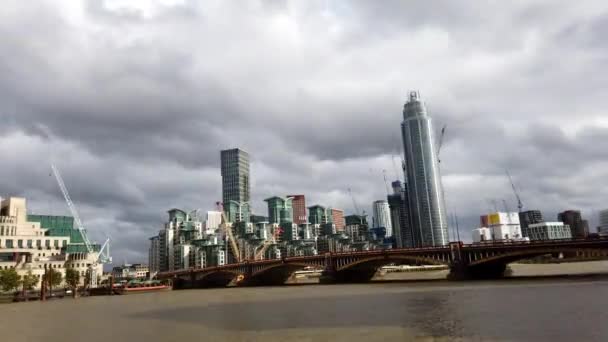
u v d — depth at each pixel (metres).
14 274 199.75
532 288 115.31
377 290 144.88
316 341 57.00
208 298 158.50
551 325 58.75
